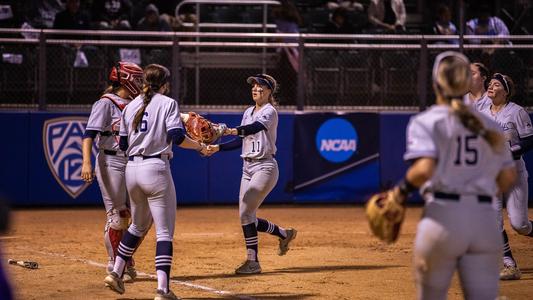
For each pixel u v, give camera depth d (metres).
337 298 11.58
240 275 13.36
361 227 19.44
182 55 22.58
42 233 18.25
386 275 13.40
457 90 7.40
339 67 22.97
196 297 11.59
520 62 22.78
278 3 24.75
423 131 7.24
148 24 23.66
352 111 23.16
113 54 22.36
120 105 12.05
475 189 7.31
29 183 22.19
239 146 13.46
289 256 15.33
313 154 23.06
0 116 21.97
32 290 12.05
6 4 24.38
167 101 10.79
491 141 7.27
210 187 22.92
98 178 12.32
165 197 10.76
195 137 12.72
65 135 22.31
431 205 7.37
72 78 22.41
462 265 7.46
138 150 10.75
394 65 23.08
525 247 16.61
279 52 23.09
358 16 26.94
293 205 23.33
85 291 11.98
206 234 18.27
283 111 22.97
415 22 28.73
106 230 12.42
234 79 22.95
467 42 23.50
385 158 23.25
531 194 23.25
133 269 12.63
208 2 24.64
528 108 22.88
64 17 22.89
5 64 22.09
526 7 25.84
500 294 11.84
